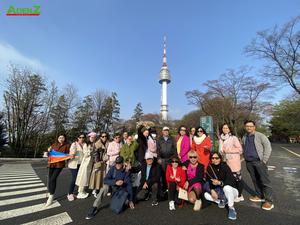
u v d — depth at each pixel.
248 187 6.77
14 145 25.27
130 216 4.27
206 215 4.31
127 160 5.43
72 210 4.68
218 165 4.89
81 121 37.97
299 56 19.44
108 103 43.47
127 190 4.71
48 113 27.84
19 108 25.55
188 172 4.97
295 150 23.12
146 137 5.74
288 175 8.91
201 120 12.77
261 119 31.03
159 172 5.34
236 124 28.62
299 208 4.74
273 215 4.30
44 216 4.30
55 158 5.29
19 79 25.62
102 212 4.52
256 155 5.04
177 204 5.04
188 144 5.86
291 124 37.25
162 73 88.38
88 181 5.88
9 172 12.23
